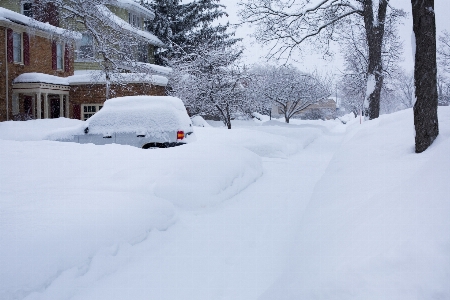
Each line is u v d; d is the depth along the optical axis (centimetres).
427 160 407
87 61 2788
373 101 1830
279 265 419
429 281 215
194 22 4106
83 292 334
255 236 506
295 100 3859
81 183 574
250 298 351
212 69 2472
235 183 725
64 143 830
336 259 280
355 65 3119
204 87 2409
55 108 2603
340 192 485
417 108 520
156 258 421
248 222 559
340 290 237
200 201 591
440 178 323
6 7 2572
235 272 404
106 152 755
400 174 430
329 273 261
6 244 327
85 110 2486
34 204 437
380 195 373
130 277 375
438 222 260
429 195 305
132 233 432
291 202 673
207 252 451
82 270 351
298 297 260
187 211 571
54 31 2302
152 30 4084
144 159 699
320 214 441
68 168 643
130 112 1026
